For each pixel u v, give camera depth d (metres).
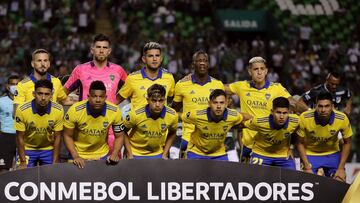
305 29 33.22
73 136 10.52
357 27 35.16
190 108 11.43
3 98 13.30
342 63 31.33
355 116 23.86
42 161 10.76
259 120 10.73
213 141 10.84
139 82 11.30
